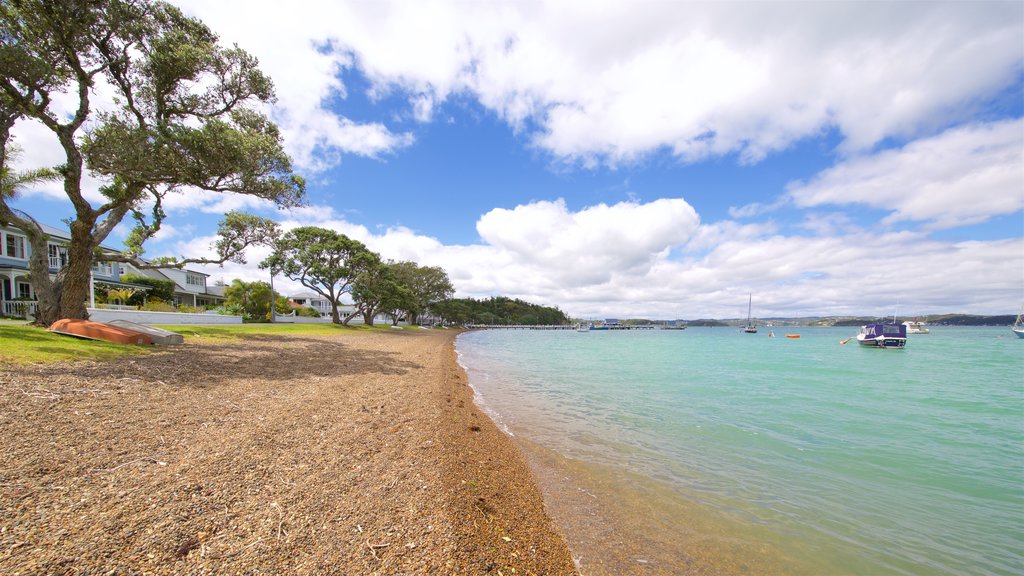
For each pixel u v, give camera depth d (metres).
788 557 4.46
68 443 4.68
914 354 37.50
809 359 31.30
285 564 2.98
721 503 5.73
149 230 16.77
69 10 11.43
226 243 19.69
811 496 6.11
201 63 13.65
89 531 3.07
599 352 38.06
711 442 8.62
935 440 9.30
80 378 7.43
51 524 3.10
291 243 39.28
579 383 16.91
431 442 6.38
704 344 56.78
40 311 13.17
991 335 92.56
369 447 5.80
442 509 4.13
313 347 18.94
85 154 11.27
